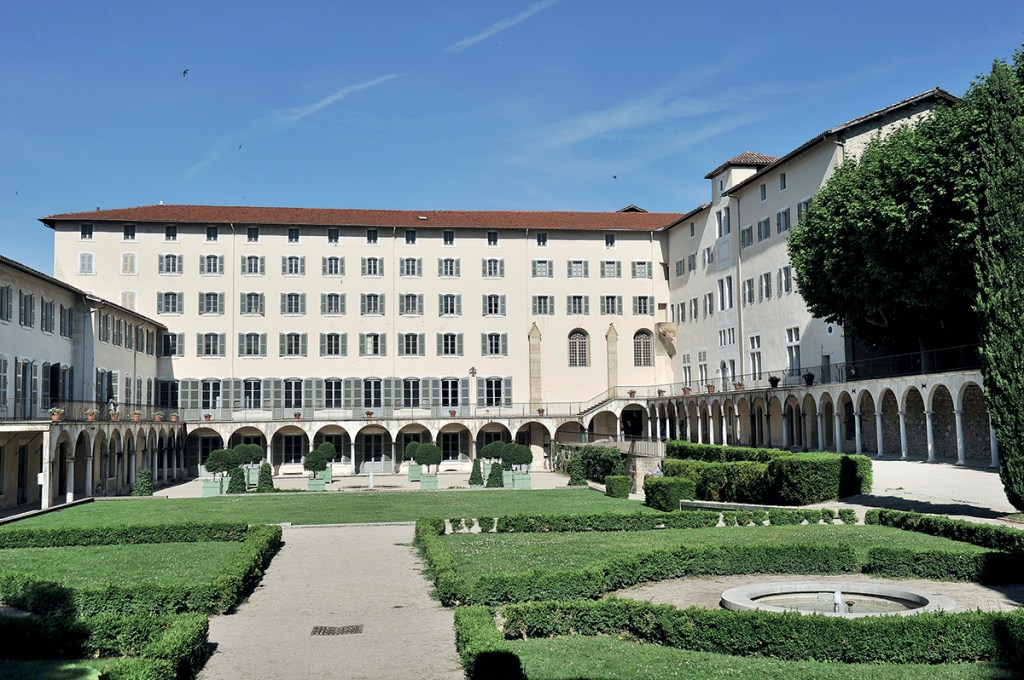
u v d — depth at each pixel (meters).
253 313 73.25
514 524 31.67
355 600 21.28
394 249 76.06
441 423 73.31
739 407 66.31
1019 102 29.12
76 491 54.09
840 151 51.97
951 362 42.69
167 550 27.94
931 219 36.53
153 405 69.62
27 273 45.44
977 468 38.16
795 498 34.97
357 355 74.62
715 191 70.62
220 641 17.45
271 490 53.44
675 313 79.00
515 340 77.44
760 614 15.46
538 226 77.94
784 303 59.31
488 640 14.32
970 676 13.84
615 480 45.75
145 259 72.06
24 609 19.03
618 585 21.31
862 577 22.14
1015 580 20.88
